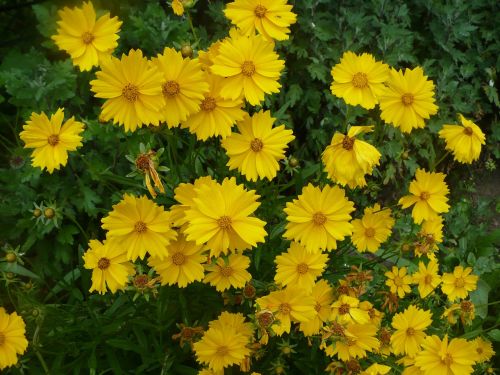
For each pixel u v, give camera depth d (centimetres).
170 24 82
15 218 76
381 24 94
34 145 51
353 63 52
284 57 92
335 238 49
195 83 44
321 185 61
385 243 69
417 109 53
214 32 96
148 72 43
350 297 53
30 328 59
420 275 64
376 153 48
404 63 100
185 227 46
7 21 84
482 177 109
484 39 108
